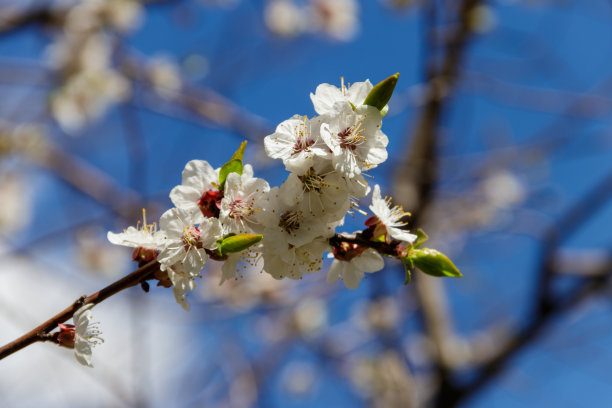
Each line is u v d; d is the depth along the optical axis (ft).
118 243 1.98
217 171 2.00
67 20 4.50
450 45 3.91
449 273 2.02
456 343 4.36
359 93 2.02
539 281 3.86
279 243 1.97
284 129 1.99
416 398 4.21
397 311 4.48
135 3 4.64
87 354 1.93
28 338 1.94
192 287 1.95
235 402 3.80
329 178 1.99
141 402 3.14
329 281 2.05
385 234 2.02
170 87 4.24
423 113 4.24
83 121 4.76
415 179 4.12
